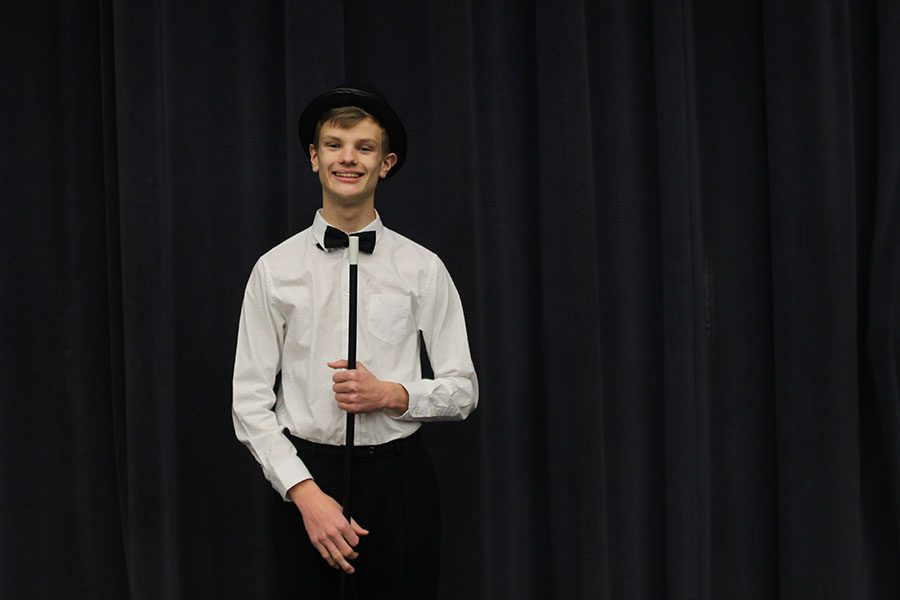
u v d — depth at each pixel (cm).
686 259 194
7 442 186
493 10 193
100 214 190
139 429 178
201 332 186
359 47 193
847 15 193
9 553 187
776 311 197
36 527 188
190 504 187
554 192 192
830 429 192
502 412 192
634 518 199
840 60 193
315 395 140
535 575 199
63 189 189
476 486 191
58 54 189
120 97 178
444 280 153
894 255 197
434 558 147
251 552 188
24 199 188
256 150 188
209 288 187
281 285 143
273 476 134
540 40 192
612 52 196
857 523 194
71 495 189
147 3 179
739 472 204
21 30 188
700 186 203
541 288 197
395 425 143
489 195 193
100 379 190
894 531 200
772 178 196
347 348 142
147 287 179
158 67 181
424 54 192
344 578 137
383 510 141
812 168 192
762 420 203
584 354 190
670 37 193
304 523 136
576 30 188
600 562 191
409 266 149
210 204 186
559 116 190
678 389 195
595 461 190
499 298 192
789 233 195
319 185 182
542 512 198
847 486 193
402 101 193
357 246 136
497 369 191
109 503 190
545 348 195
